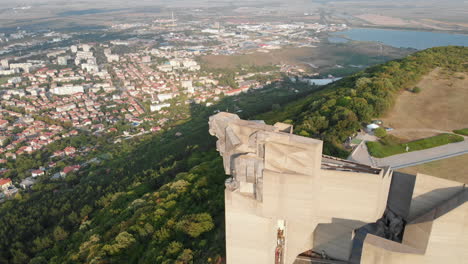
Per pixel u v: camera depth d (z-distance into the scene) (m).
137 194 102.06
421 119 81.94
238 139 38.69
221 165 85.75
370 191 36.91
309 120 87.44
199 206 66.88
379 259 33.94
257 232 38.12
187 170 106.69
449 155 63.47
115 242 65.81
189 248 54.72
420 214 38.72
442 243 33.22
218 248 50.06
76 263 68.94
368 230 43.88
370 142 70.94
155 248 59.03
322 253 42.97
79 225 99.69
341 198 38.44
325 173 37.69
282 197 35.50
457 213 32.09
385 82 100.06
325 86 177.25
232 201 37.66
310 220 36.00
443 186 36.72
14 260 89.56
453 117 81.69
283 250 40.97
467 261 33.28
